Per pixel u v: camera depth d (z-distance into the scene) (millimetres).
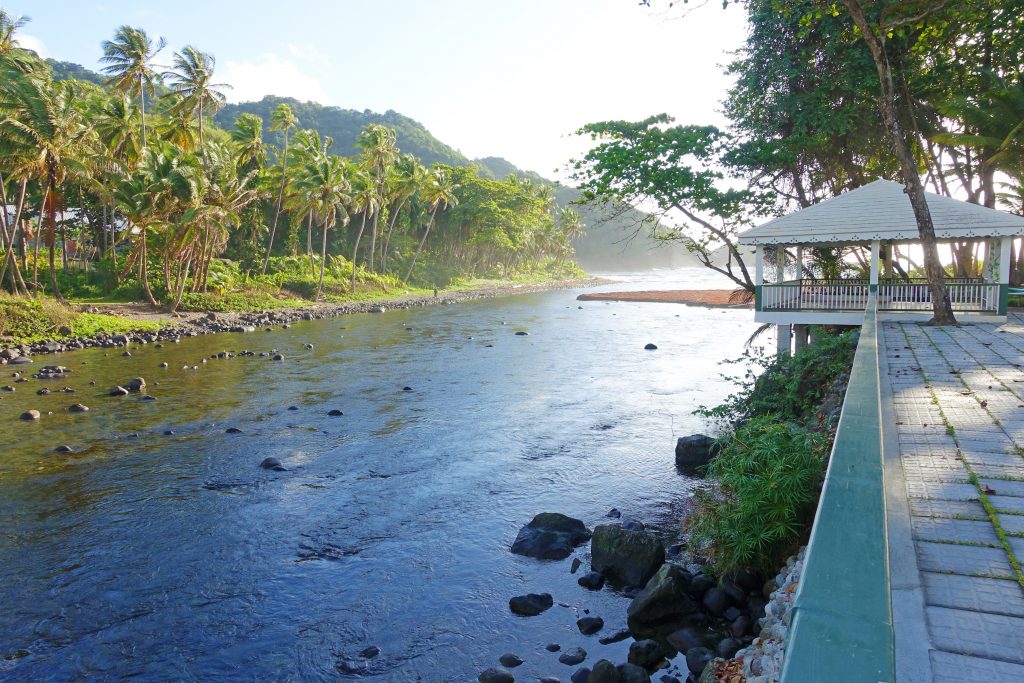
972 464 4910
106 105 47844
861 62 18797
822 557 1448
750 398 15227
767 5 19141
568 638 7258
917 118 22094
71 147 37000
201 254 47656
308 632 7484
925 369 8914
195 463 13445
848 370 12422
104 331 33531
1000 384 7723
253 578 8742
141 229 42500
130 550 9555
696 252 19969
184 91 52406
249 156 60469
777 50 20391
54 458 13758
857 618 1177
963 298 15875
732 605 7312
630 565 8430
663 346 29938
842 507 1725
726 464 7785
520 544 9492
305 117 176375
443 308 55250
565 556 9273
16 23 39625
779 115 20922
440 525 10414
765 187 21125
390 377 22766
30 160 34938
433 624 7617
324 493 11812
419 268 83438
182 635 7434
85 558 9305
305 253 72938
